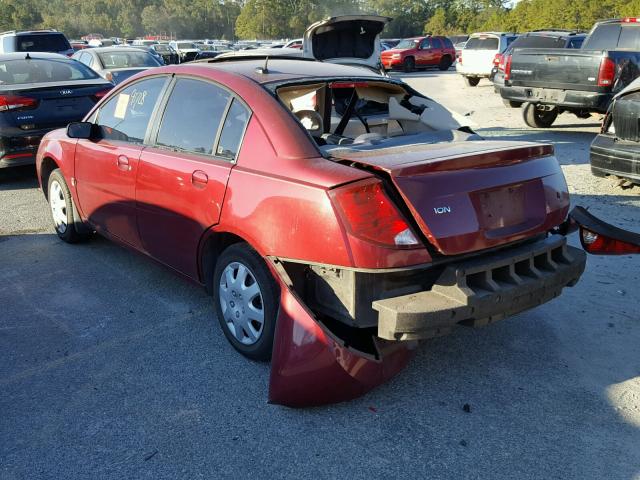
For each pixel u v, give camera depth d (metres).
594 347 3.87
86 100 8.06
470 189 3.10
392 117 4.60
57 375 3.61
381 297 3.05
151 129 4.30
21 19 111.44
